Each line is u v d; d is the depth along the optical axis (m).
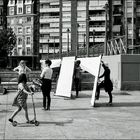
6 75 24.30
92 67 15.02
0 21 96.44
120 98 17.28
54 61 19.23
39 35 92.12
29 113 11.84
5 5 97.19
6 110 12.53
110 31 82.00
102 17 84.00
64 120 10.41
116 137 7.95
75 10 87.31
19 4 95.00
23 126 9.33
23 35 94.31
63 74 17.98
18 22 95.00
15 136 8.01
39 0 91.88
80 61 16.78
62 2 88.88
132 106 14.12
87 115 11.51
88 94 19.28
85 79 23.22
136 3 80.75
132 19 79.69
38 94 19.17
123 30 80.50
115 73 22.89
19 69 14.37
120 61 21.81
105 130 8.82
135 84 21.86
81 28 86.94
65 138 7.81
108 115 11.53
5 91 19.42
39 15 92.31
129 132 8.56
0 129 8.89
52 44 91.31
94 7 85.25
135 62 21.86
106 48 26.59
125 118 10.89
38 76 24.12
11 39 74.25
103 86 14.75
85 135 8.16
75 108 13.39
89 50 32.06
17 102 9.50
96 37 84.50
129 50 22.61
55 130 8.78
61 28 89.00
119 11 81.56
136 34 80.50
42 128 9.05
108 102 15.46
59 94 17.88
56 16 90.44
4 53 73.81
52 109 13.04
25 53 93.69
